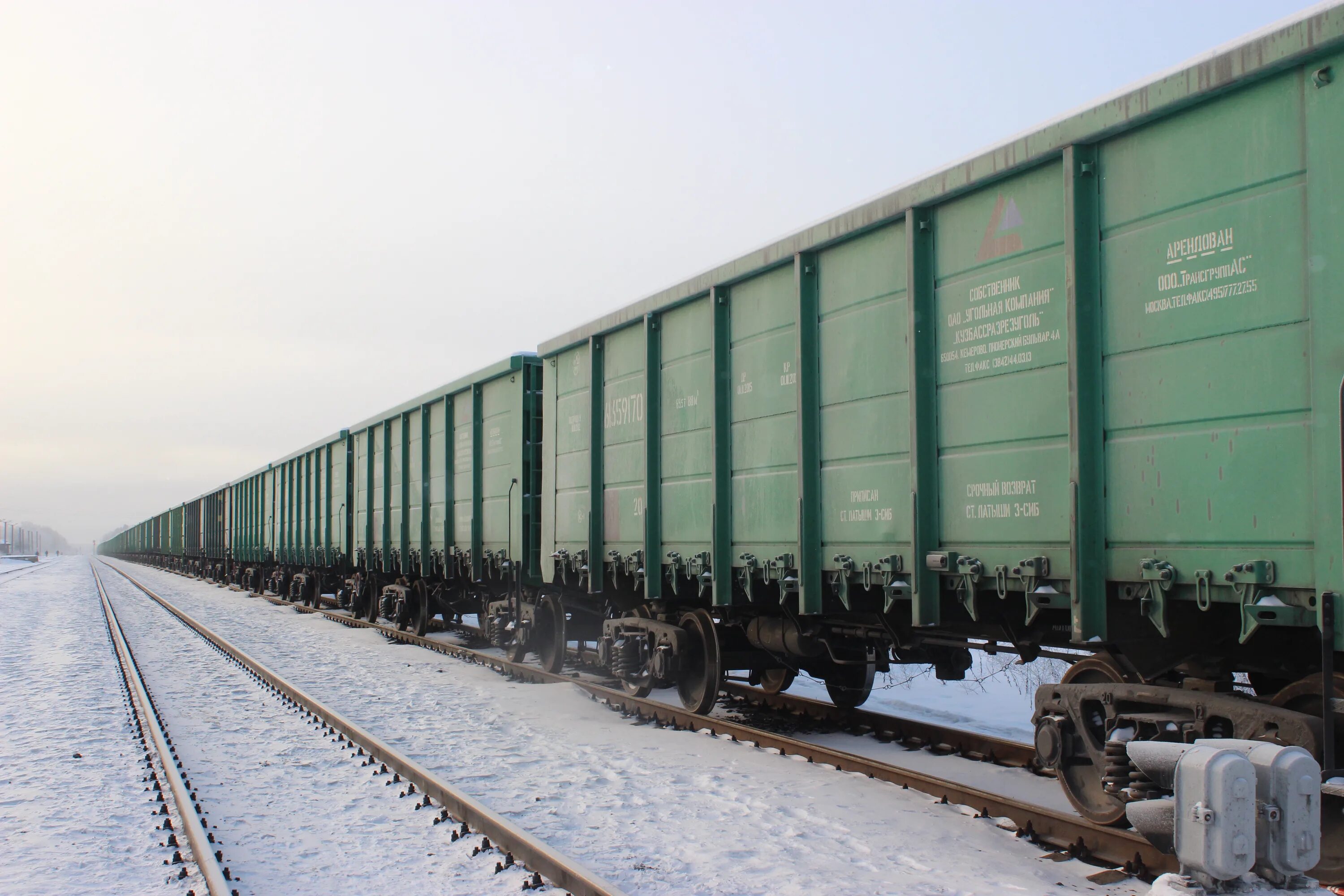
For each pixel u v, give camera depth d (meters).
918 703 11.01
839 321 7.31
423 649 16.89
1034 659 6.54
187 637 19.31
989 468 5.96
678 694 11.39
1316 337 4.26
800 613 7.97
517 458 13.66
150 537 103.38
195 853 5.35
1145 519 5.01
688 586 9.62
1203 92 4.71
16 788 7.07
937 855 5.39
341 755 8.08
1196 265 4.82
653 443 9.80
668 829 5.87
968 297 6.16
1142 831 4.53
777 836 5.76
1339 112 4.22
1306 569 4.29
